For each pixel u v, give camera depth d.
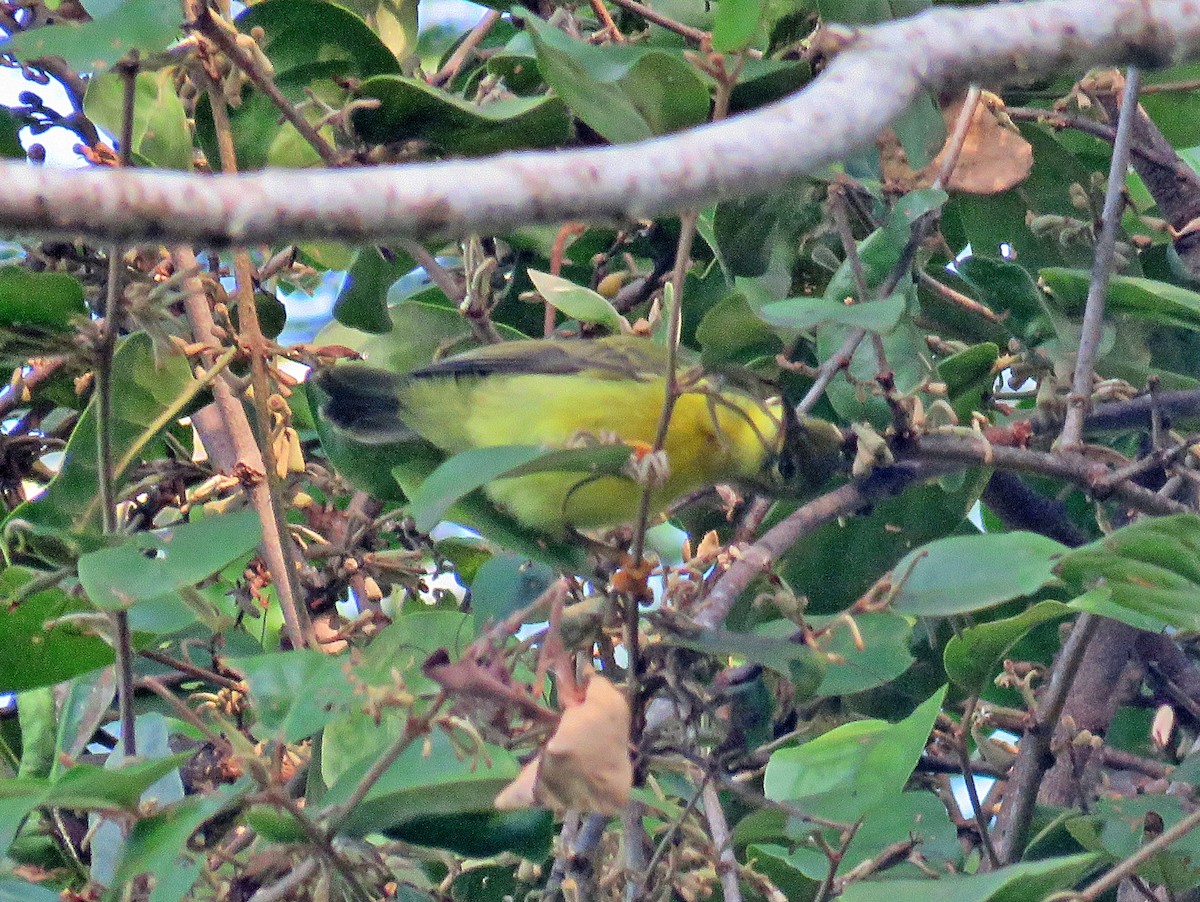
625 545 8.27
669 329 5.95
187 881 6.20
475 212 3.86
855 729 7.88
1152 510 8.34
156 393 8.48
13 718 9.30
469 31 11.83
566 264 11.22
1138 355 10.34
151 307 7.14
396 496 9.07
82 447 8.37
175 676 9.41
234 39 7.74
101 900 6.05
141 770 5.90
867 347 9.16
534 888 8.80
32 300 6.87
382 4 11.19
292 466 8.80
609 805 5.25
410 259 10.55
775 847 8.32
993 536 7.18
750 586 8.90
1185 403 9.62
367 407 9.11
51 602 7.37
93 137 9.05
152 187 3.67
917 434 8.10
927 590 7.04
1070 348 9.59
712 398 6.43
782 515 10.13
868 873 7.46
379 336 10.70
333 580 9.59
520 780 5.43
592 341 9.86
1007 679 8.45
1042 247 10.74
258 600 10.17
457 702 5.58
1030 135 10.69
